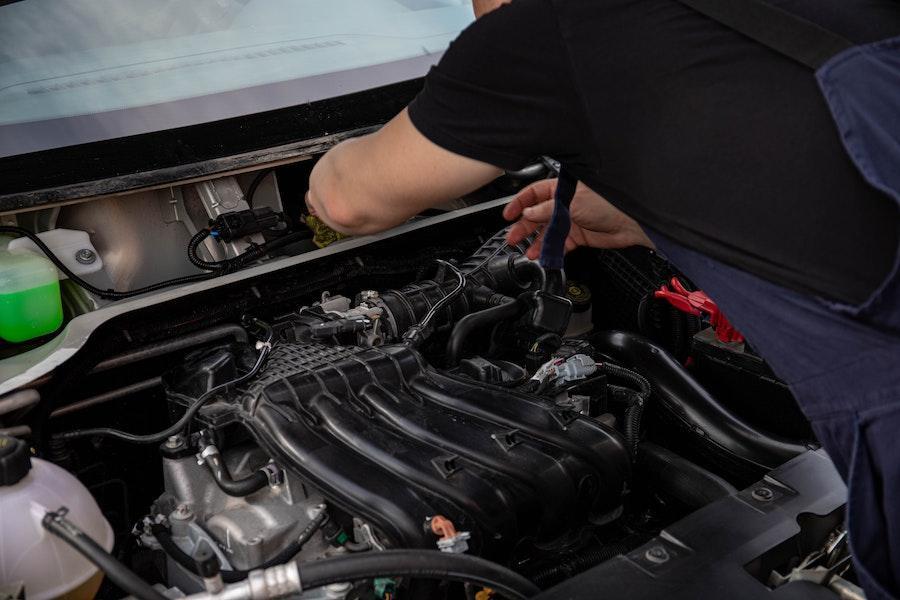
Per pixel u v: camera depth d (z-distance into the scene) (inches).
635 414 69.2
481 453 53.8
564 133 41.5
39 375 56.6
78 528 42.1
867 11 38.4
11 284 62.0
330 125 76.0
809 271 37.0
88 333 59.7
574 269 87.2
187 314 65.6
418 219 78.4
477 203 86.8
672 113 38.1
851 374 37.6
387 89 79.0
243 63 79.3
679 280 82.0
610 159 40.6
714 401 72.1
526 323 73.0
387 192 47.8
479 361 67.0
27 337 64.3
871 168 35.0
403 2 93.9
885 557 39.2
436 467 52.1
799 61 36.6
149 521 53.9
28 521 44.1
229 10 85.0
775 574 51.1
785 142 36.4
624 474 57.4
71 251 68.8
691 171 38.1
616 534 65.1
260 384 57.1
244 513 53.2
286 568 41.1
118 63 76.5
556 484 53.9
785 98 36.5
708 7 38.1
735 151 37.2
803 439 69.6
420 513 48.4
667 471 66.6
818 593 47.8
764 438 68.8
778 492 55.3
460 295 72.7
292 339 66.5
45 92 70.5
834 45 36.6
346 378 58.7
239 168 71.7
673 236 40.1
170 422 67.4
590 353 73.5
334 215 52.9
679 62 37.9
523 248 76.8
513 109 41.7
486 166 44.7
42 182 64.2
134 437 57.1
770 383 70.8
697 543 50.5
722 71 37.4
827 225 36.3
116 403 65.6
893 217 35.4
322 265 72.7
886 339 36.2
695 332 82.0
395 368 61.2
